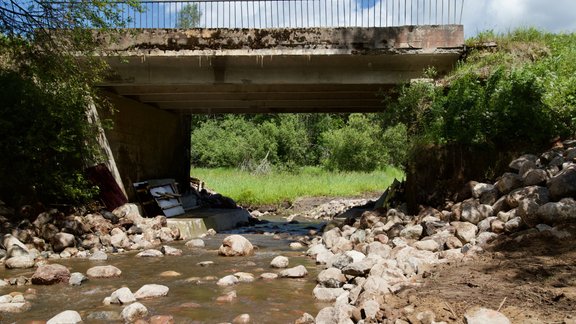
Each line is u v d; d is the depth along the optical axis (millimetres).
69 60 14039
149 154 19547
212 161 49469
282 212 25156
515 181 10023
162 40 14969
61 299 7293
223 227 17891
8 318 6363
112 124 16281
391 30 14789
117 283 8391
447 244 9086
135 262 10469
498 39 15508
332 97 18578
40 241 11445
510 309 5121
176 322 6199
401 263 7602
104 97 16172
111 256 11383
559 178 8844
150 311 6656
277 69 15508
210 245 13281
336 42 14797
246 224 19844
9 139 12961
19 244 10562
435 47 14781
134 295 7348
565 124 11789
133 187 17562
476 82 13258
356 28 14805
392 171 42062
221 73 15547
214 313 6586
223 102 20109
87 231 12859
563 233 7758
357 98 18766
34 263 10031
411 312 5262
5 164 13070
